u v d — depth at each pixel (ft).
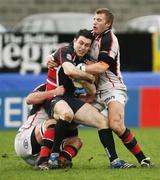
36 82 138.41
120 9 219.82
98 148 104.68
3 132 132.05
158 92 141.59
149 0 220.43
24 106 137.69
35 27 198.59
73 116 78.13
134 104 141.28
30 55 145.69
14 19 217.77
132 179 73.72
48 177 74.49
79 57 79.71
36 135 79.61
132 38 148.97
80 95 80.23
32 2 218.18
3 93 137.08
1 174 77.41
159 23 203.21
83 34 78.74
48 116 80.69
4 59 144.97
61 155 80.02
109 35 80.23
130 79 141.28
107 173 77.30
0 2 217.15
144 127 141.69
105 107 81.97
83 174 76.54
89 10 219.00
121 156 94.27
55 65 79.61
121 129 79.77
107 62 79.56
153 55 149.48
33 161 81.92
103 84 81.46
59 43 146.51
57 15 200.75
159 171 78.74
